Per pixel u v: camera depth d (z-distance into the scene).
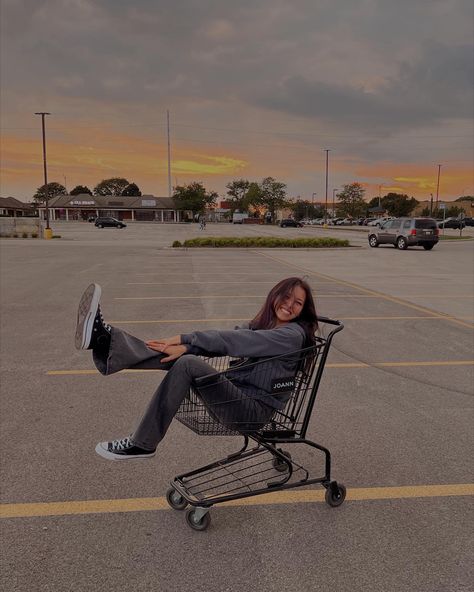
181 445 3.74
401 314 8.82
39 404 4.49
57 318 8.32
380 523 2.80
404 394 4.83
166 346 2.59
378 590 2.28
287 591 2.27
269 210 111.62
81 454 3.56
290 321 2.87
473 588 2.30
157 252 23.73
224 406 2.66
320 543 2.61
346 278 14.09
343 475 3.32
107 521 2.79
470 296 10.90
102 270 15.55
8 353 6.18
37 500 2.98
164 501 2.99
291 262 18.97
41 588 2.26
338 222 93.44
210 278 13.62
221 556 2.50
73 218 99.75
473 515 2.89
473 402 4.64
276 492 3.12
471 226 70.31
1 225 37.81
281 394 2.78
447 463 3.50
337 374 5.42
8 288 11.64
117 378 5.23
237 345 2.63
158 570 2.39
